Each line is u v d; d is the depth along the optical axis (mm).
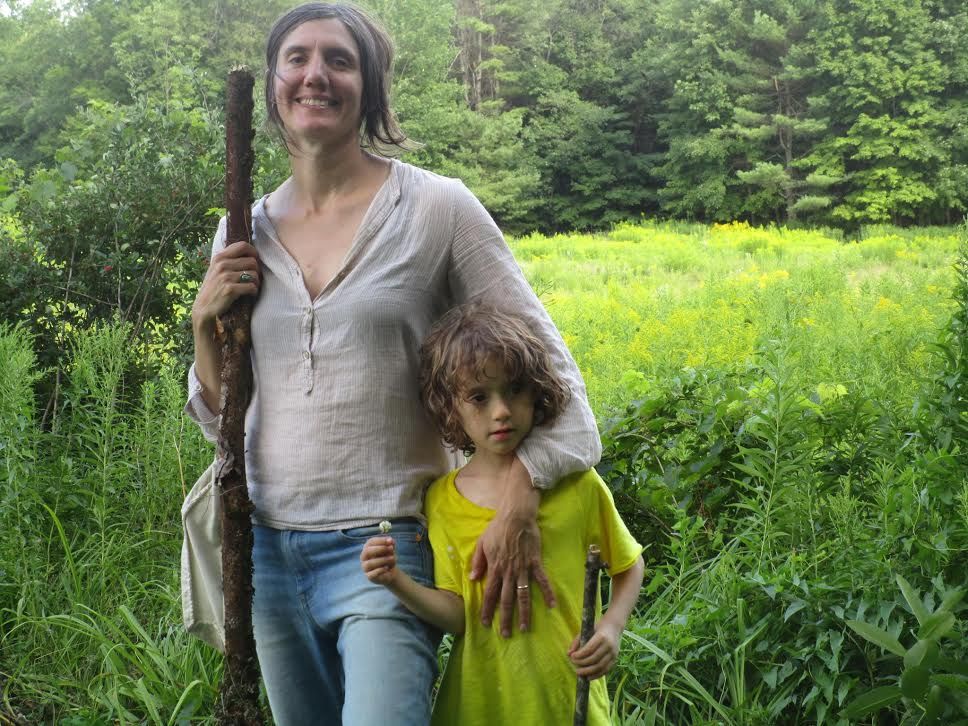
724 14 44969
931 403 3752
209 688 3549
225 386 2385
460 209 2436
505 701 2271
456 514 2342
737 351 7152
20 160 40781
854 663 3209
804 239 32625
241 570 2369
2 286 5605
